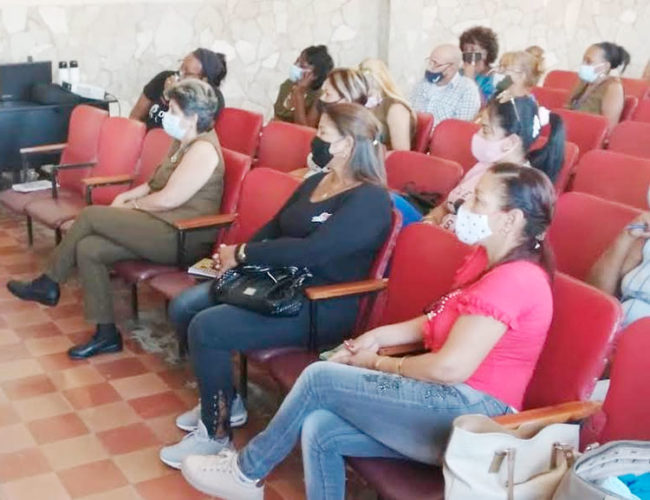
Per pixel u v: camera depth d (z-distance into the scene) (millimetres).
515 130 2746
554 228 2510
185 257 3102
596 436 1759
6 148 4688
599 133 3904
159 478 2432
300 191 2713
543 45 7461
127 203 3318
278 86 6379
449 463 1584
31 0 5207
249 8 6066
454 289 2008
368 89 3520
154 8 5676
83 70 5527
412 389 1852
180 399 2889
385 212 2445
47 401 2848
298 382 1955
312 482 1935
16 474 2432
